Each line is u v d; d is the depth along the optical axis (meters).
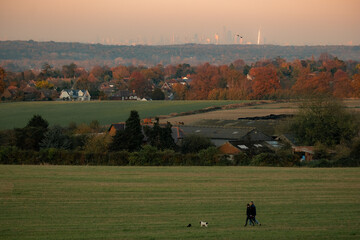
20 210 125.62
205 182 170.50
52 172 194.12
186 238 95.81
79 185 163.12
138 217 117.62
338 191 153.75
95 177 181.12
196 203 134.75
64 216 118.69
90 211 124.44
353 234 98.75
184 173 193.00
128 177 181.50
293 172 196.75
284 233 99.69
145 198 141.75
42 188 157.25
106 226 107.75
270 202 136.38
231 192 151.75
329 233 99.69
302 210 126.00
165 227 106.62
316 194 148.75
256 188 158.75
